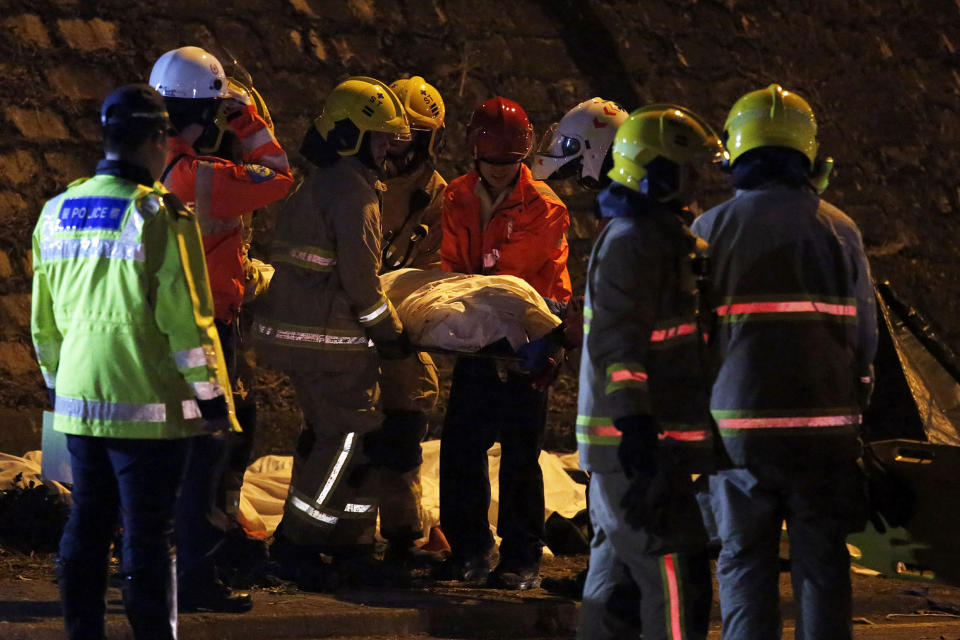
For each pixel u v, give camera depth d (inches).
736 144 593.6
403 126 753.0
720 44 1510.8
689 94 1467.8
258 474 1044.5
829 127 1544.0
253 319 793.6
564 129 804.6
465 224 826.8
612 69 1432.1
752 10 1546.5
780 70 1535.4
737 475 578.6
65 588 576.4
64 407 569.6
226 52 1252.5
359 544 789.2
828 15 1592.0
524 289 772.6
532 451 815.7
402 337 757.9
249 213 765.9
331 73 1295.5
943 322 1541.6
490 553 841.5
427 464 1064.2
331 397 762.8
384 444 841.5
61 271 573.9
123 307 557.6
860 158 1552.7
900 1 1646.2
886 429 832.9
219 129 716.0
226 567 792.3
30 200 1161.4
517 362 787.4
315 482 774.5
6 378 1121.4
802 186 586.9
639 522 537.0
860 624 811.4
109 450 567.2
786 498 581.0
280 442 1194.6
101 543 579.2
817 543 574.9
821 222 576.4
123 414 558.9
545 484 1049.5
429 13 1362.0
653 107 560.7
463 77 1350.9
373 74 1311.5
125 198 561.3
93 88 1203.9
